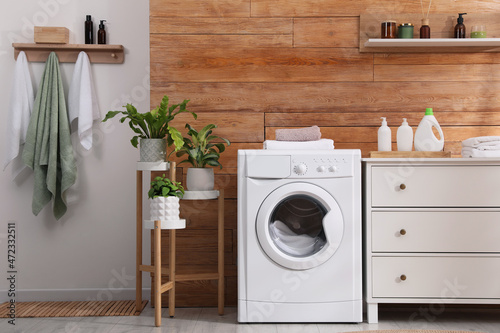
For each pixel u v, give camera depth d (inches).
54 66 129.9
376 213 107.3
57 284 132.4
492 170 107.4
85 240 132.9
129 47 133.7
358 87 125.0
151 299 122.8
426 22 121.4
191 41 124.6
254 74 125.0
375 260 107.3
